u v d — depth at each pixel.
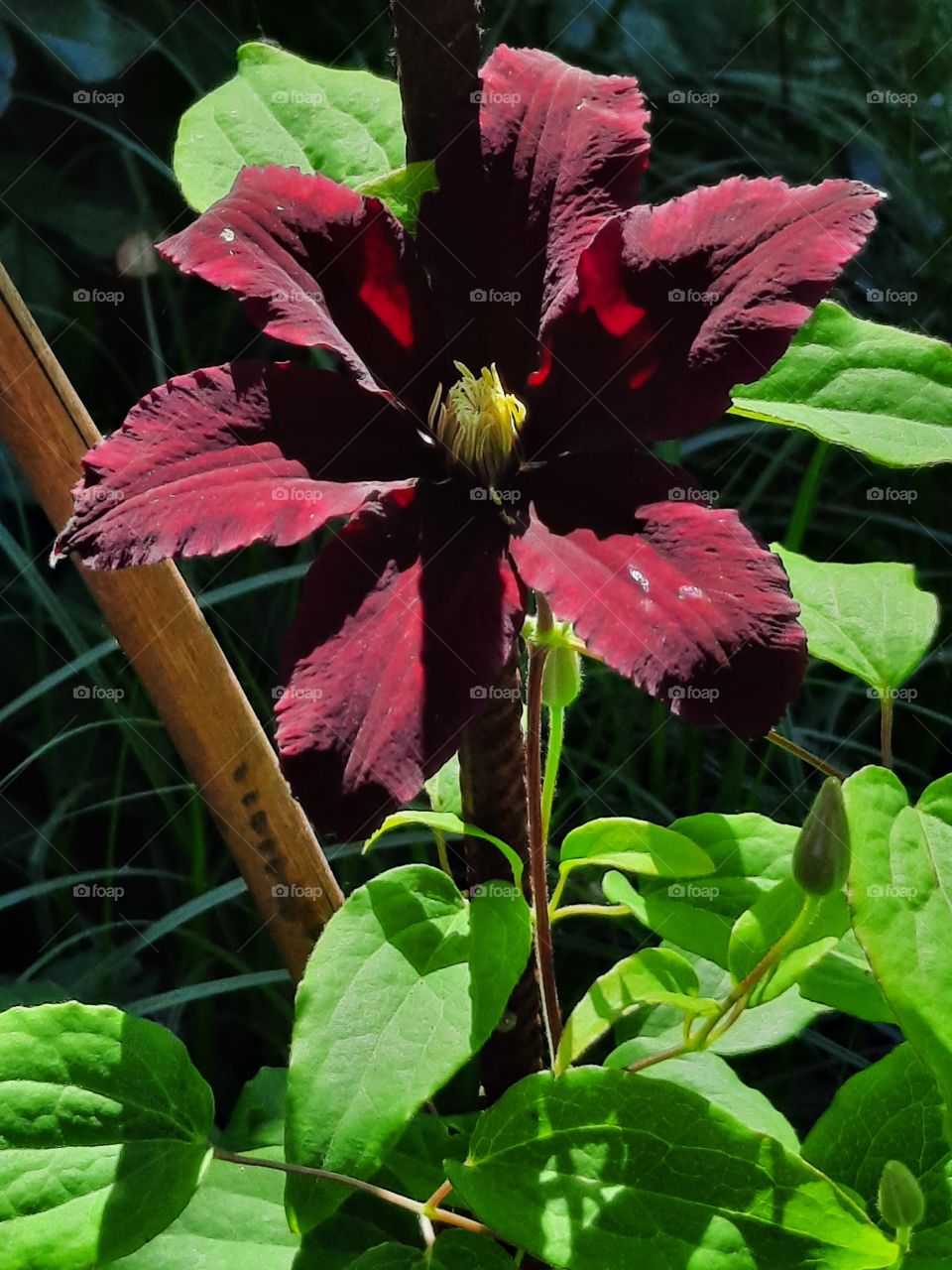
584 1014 0.28
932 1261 0.27
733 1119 0.25
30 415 0.29
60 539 0.22
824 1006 0.34
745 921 0.28
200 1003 0.47
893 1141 0.29
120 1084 0.27
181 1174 0.27
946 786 0.25
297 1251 0.30
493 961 0.25
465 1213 0.32
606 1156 0.25
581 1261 0.24
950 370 0.30
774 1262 0.24
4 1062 0.27
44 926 0.49
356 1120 0.24
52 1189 0.26
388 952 0.25
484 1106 0.31
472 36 0.26
